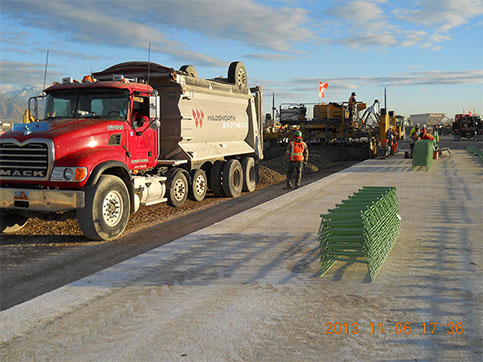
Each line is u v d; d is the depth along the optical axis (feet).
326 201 34.24
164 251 20.45
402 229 24.02
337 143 89.66
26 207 23.16
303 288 15.24
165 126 33.91
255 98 47.47
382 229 18.11
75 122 25.13
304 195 37.70
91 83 27.02
